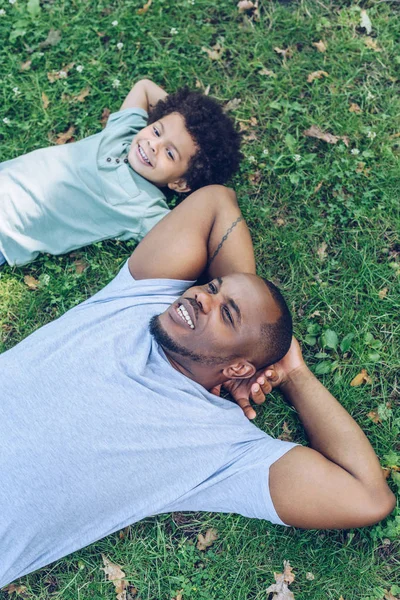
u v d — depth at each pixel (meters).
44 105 3.62
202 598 2.88
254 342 2.57
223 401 2.71
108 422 2.47
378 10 3.86
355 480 2.56
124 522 2.58
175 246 2.87
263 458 2.58
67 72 3.72
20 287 3.29
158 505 2.54
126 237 3.30
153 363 2.65
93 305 2.81
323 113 3.66
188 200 3.00
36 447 2.41
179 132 3.27
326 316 3.29
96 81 3.69
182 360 2.63
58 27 3.78
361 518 2.51
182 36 3.78
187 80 3.73
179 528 2.99
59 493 2.44
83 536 2.58
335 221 3.46
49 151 3.29
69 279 3.30
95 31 3.77
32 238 3.24
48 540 2.53
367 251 3.39
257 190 3.53
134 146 3.31
